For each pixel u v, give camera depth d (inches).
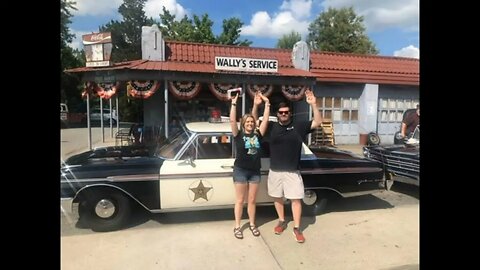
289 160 173.9
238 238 175.0
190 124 210.7
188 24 1202.6
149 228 187.9
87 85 455.5
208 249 162.7
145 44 472.1
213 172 189.3
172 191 185.5
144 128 485.1
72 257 152.9
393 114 630.5
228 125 205.6
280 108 173.2
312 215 211.6
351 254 159.2
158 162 190.5
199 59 502.6
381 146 288.7
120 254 156.8
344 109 601.0
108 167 182.9
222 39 1238.3
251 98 498.3
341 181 211.0
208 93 540.4
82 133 781.9
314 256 157.0
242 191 175.5
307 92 179.0
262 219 204.2
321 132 558.3
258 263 149.9
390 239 176.2
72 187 175.2
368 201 243.3
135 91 423.5
